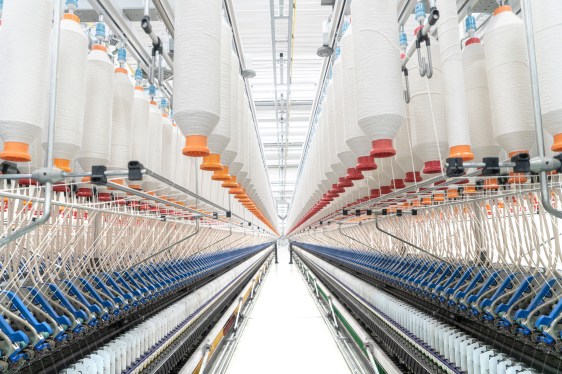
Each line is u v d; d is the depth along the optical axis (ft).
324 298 26.07
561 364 5.41
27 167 5.57
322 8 16.31
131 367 7.17
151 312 10.05
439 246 10.25
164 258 11.60
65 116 5.08
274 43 16.08
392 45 5.14
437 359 7.68
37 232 5.84
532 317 5.66
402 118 5.20
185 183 9.96
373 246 17.66
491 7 8.09
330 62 11.27
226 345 16.98
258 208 16.81
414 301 11.28
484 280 7.79
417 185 6.50
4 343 4.49
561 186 5.55
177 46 4.90
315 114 16.61
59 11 4.12
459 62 5.21
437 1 5.38
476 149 6.38
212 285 16.16
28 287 5.75
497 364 6.01
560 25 4.31
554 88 4.27
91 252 7.47
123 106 6.70
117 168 6.57
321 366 15.31
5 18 4.34
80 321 5.91
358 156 6.86
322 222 20.08
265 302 28.58
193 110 4.75
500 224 7.45
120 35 7.95
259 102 27.02
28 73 4.28
